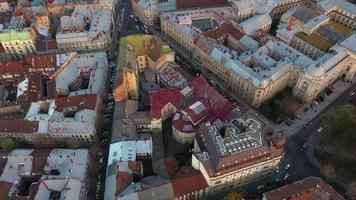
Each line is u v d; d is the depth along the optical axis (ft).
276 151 636.48
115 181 643.86
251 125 651.25
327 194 609.83
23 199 629.92
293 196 602.03
